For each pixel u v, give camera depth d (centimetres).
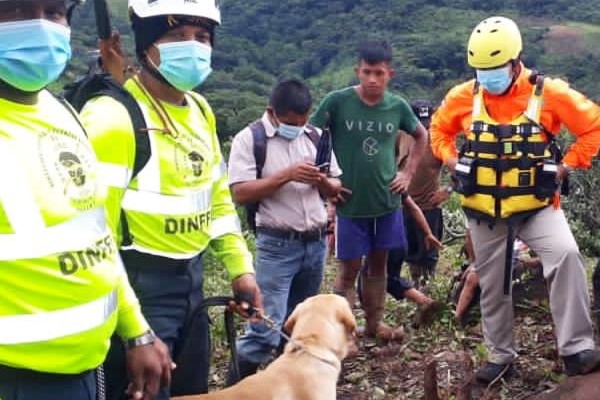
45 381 205
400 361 530
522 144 435
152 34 294
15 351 197
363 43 538
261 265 484
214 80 3325
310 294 505
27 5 204
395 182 552
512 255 448
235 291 335
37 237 199
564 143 707
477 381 466
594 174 796
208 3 299
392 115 547
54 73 211
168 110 297
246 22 4519
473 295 563
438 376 487
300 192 479
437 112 490
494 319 461
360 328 596
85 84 282
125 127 275
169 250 295
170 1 290
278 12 4519
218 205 336
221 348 586
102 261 220
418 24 4172
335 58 4047
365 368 531
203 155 307
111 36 305
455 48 3488
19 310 197
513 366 472
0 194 194
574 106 428
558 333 431
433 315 589
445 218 887
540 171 433
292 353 342
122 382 288
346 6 4484
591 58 3625
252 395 318
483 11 4453
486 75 433
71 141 217
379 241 559
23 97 209
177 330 309
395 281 616
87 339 212
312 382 334
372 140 542
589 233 780
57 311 204
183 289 304
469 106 464
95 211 221
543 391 441
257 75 3697
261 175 477
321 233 491
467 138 459
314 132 491
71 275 207
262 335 465
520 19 4484
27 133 204
